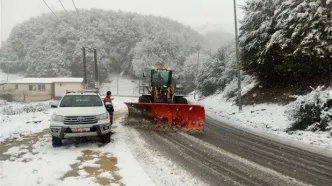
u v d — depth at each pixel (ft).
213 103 107.34
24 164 23.21
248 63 69.05
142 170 21.91
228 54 141.08
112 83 348.59
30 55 369.09
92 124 28.43
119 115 57.21
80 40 347.56
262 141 33.55
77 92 36.09
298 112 40.34
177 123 38.75
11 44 401.29
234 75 113.80
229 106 82.79
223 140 33.63
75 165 23.04
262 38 62.13
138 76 341.62
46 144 30.01
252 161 24.93
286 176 21.26
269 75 68.69
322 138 33.81
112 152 26.94
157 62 336.49
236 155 26.81
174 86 53.21
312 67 54.08
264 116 54.75
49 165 23.00
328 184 19.81
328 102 37.19
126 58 390.01
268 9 62.90
